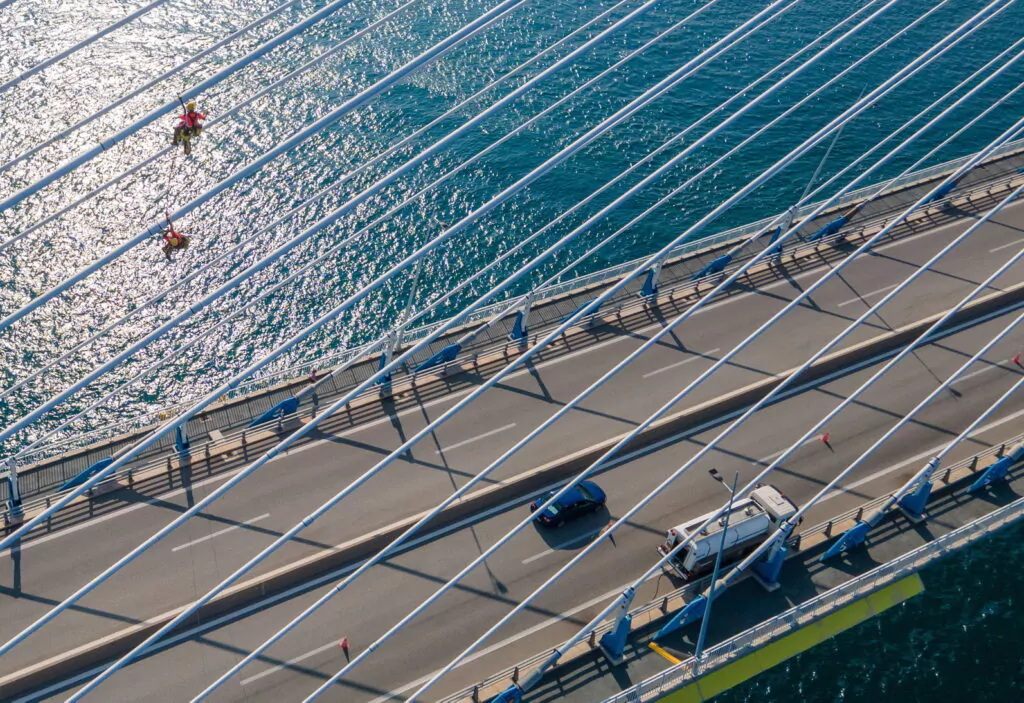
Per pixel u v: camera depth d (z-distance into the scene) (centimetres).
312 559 4306
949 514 4675
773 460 4897
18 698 3844
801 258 6156
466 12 9938
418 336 5469
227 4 9750
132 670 3944
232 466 4778
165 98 8606
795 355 5469
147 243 7369
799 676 4603
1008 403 5269
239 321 6906
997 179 6888
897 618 4831
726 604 4250
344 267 7294
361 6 9881
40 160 7938
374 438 4941
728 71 9269
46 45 9062
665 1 10181
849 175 8188
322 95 8781
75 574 4291
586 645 4028
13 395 6384
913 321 5716
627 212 7819
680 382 5281
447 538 4481
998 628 4800
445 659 3997
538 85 9006
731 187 8069
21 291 6969
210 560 4350
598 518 4578
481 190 7956
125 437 4866
